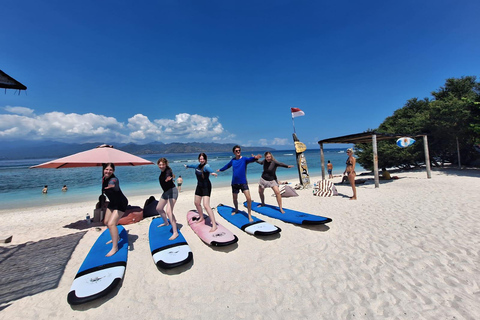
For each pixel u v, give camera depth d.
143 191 15.45
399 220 5.36
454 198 7.04
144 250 4.39
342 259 3.76
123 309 2.78
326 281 3.19
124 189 16.33
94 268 3.43
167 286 3.23
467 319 2.35
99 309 2.79
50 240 5.18
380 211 6.23
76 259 4.15
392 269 3.37
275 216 5.98
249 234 5.00
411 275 3.19
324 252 4.04
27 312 2.76
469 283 2.92
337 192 9.23
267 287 3.13
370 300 2.76
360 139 12.02
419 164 20.00
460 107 14.20
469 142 15.16
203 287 3.18
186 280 3.36
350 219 5.75
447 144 16.66
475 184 9.23
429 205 6.45
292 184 14.98
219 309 2.73
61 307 2.84
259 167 32.62
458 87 16.88
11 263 4.02
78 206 10.79
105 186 3.93
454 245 3.91
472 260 3.42
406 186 9.98
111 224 3.89
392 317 2.46
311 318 2.54
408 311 2.53
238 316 2.61
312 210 6.97
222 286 3.19
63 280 3.45
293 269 3.55
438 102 15.55
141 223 6.19
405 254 3.76
